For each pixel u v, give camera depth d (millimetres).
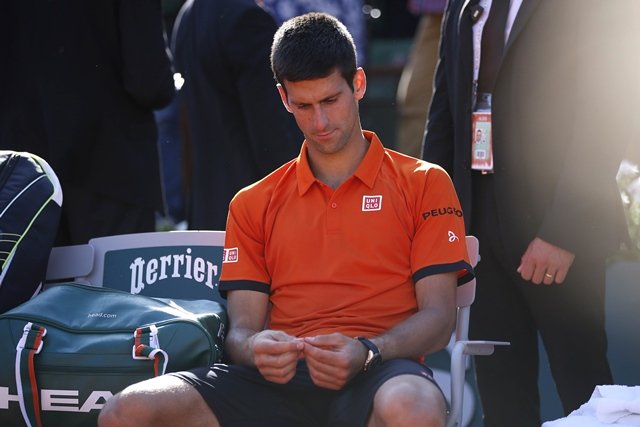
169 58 16531
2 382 11641
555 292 14055
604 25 13414
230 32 17828
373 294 11719
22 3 16250
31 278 13070
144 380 11453
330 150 11812
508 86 14031
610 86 13375
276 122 17828
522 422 14852
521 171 14031
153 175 16688
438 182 12000
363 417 10672
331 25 11688
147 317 11875
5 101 16531
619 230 13914
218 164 18516
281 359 10727
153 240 13883
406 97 23141
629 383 16141
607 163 13500
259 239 12312
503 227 14188
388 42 35594
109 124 16312
